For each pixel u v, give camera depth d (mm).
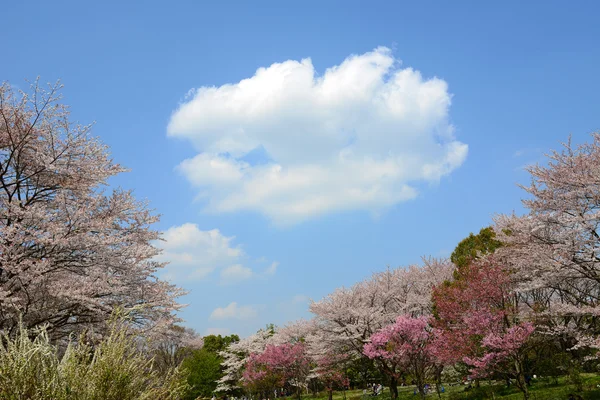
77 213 12438
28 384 5395
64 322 12539
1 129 12945
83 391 5758
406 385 29469
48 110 13055
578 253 15055
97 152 14258
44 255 12188
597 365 18703
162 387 6871
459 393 20766
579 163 15180
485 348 17094
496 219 19438
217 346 54406
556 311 15398
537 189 16016
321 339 27609
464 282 18703
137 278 13945
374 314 25984
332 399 29906
